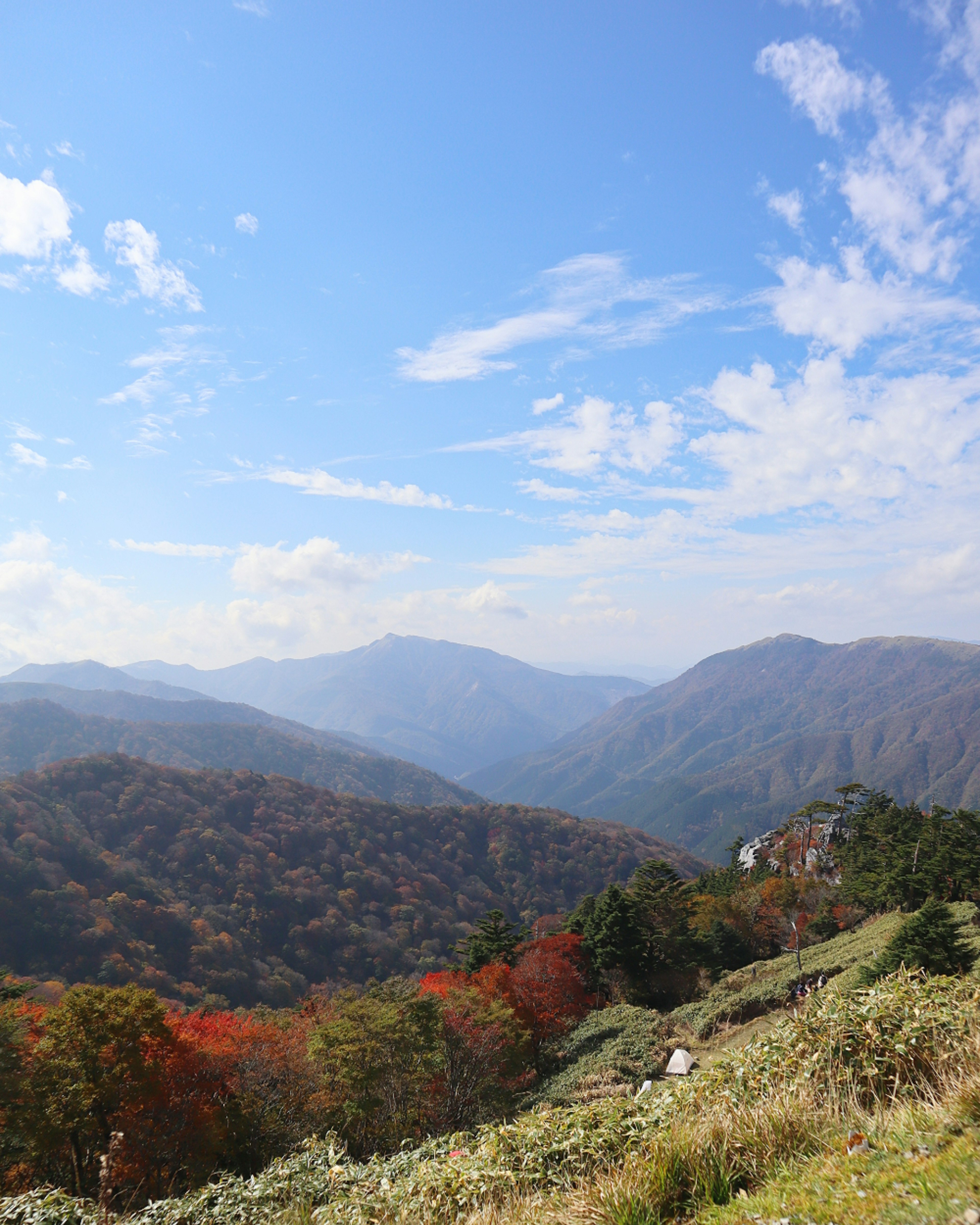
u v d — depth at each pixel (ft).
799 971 115.34
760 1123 14.82
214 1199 24.12
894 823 221.05
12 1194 58.75
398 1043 80.64
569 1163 17.95
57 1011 66.08
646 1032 101.65
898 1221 9.68
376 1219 18.33
